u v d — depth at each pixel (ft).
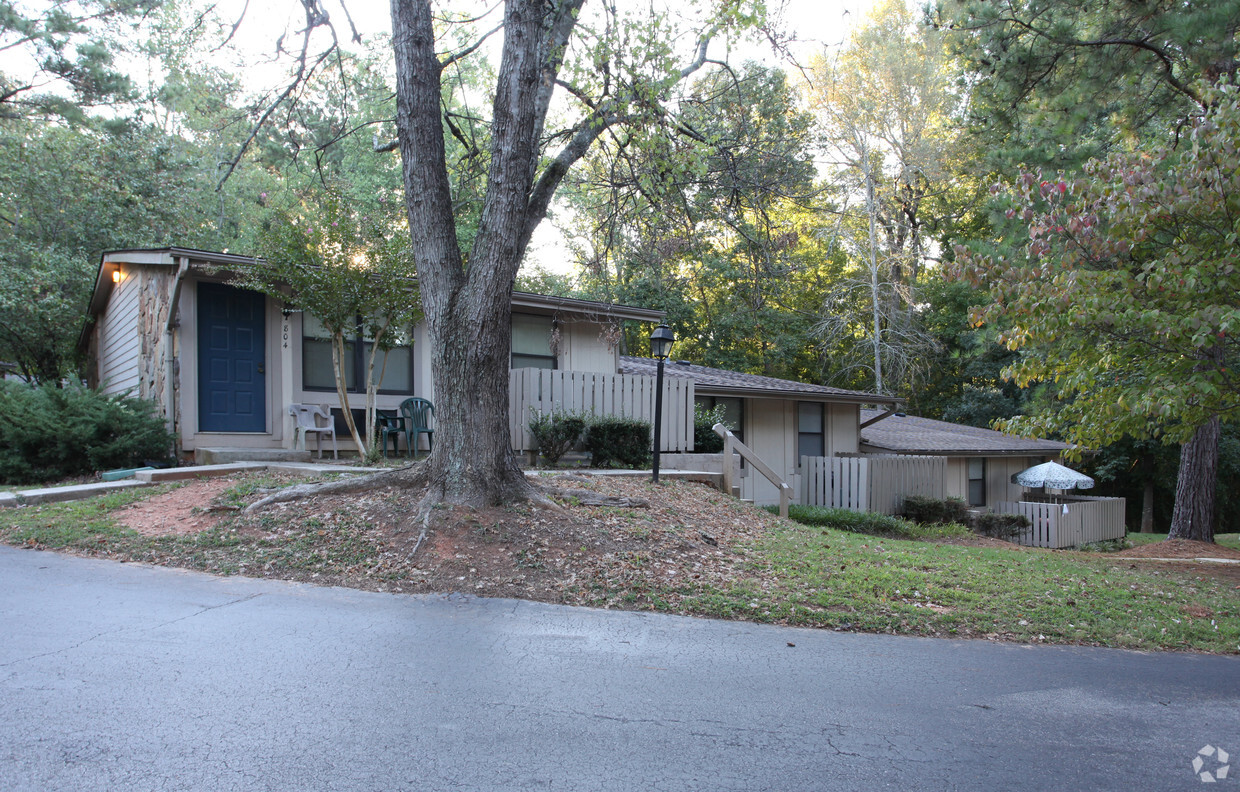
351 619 18.54
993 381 96.17
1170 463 84.07
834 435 66.03
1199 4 38.75
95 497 30.66
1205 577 31.94
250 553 23.70
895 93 86.38
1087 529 63.67
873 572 25.70
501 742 12.17
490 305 26.84
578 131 31.83
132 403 38.93
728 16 29.01
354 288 35.88
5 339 62.08
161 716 12.55
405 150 27.40
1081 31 43.73
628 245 43.14
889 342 94.02
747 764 11.79
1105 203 28.04
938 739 13.14
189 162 75.00
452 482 26.45
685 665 16.53
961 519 55.98
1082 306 26.99
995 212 42.60
